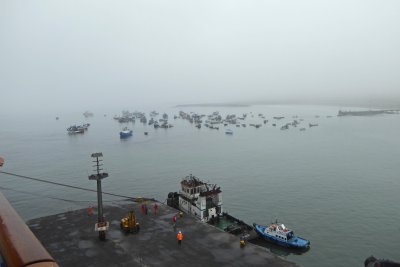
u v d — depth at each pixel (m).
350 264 59.12
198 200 66.50
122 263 37.69
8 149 194.38
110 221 49.97
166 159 150.62
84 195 100.00
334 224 75.31
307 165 133.25
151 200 60.19
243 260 38.09
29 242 8.00
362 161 137.62
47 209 88.50
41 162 150.88
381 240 67.19
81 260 38.38
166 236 44.59
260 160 145.00
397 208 83.50
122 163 143.75
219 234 45.09
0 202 10.91
